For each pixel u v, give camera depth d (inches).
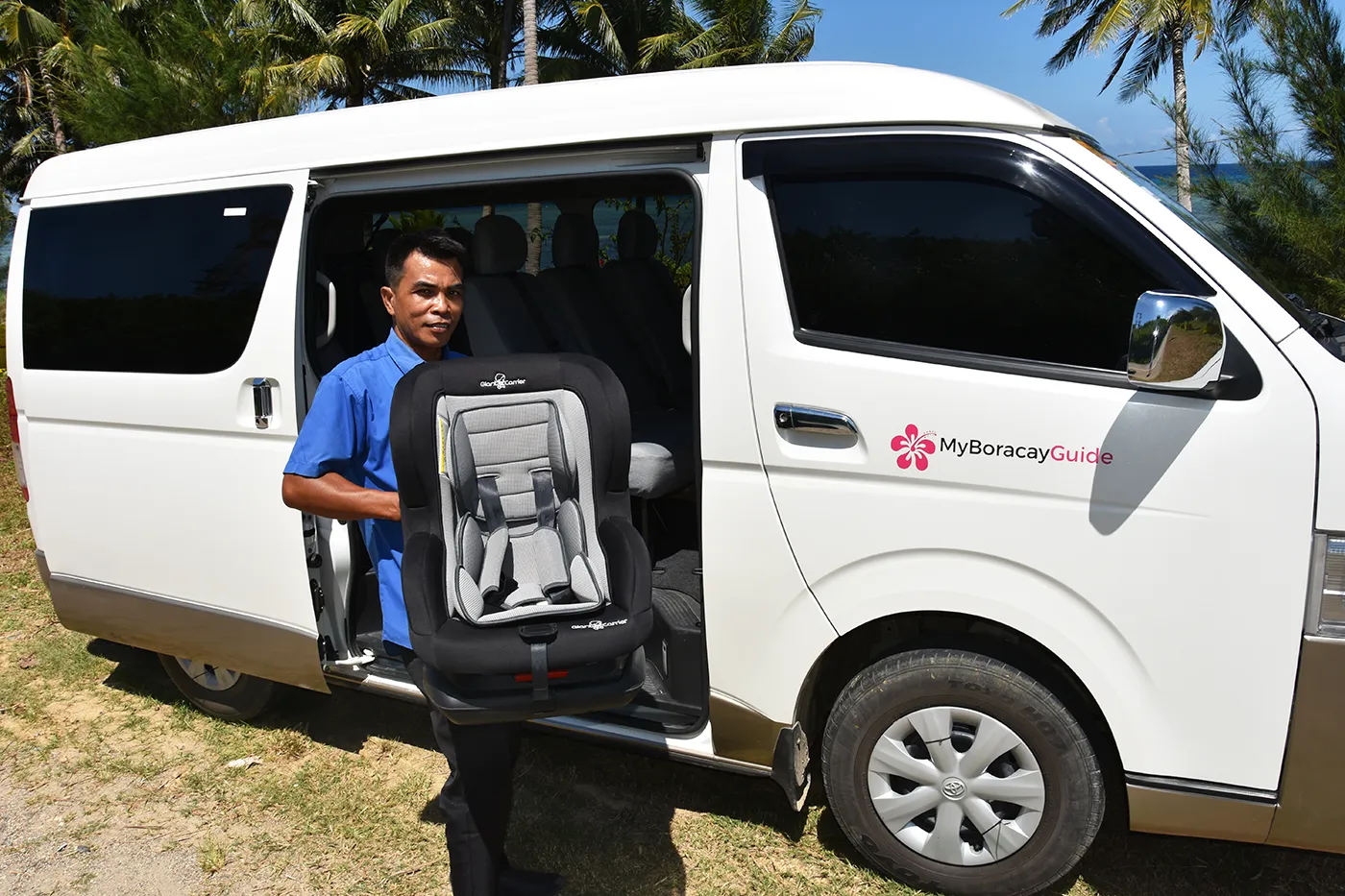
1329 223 259.8
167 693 159.2
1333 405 82.4
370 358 96.3
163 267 130.0
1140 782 91.7
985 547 92.2
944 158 93.6
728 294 99.5
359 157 114.8
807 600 99.7
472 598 81.7
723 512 101.8
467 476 86.5
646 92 102.5
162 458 131.4
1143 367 80.4
